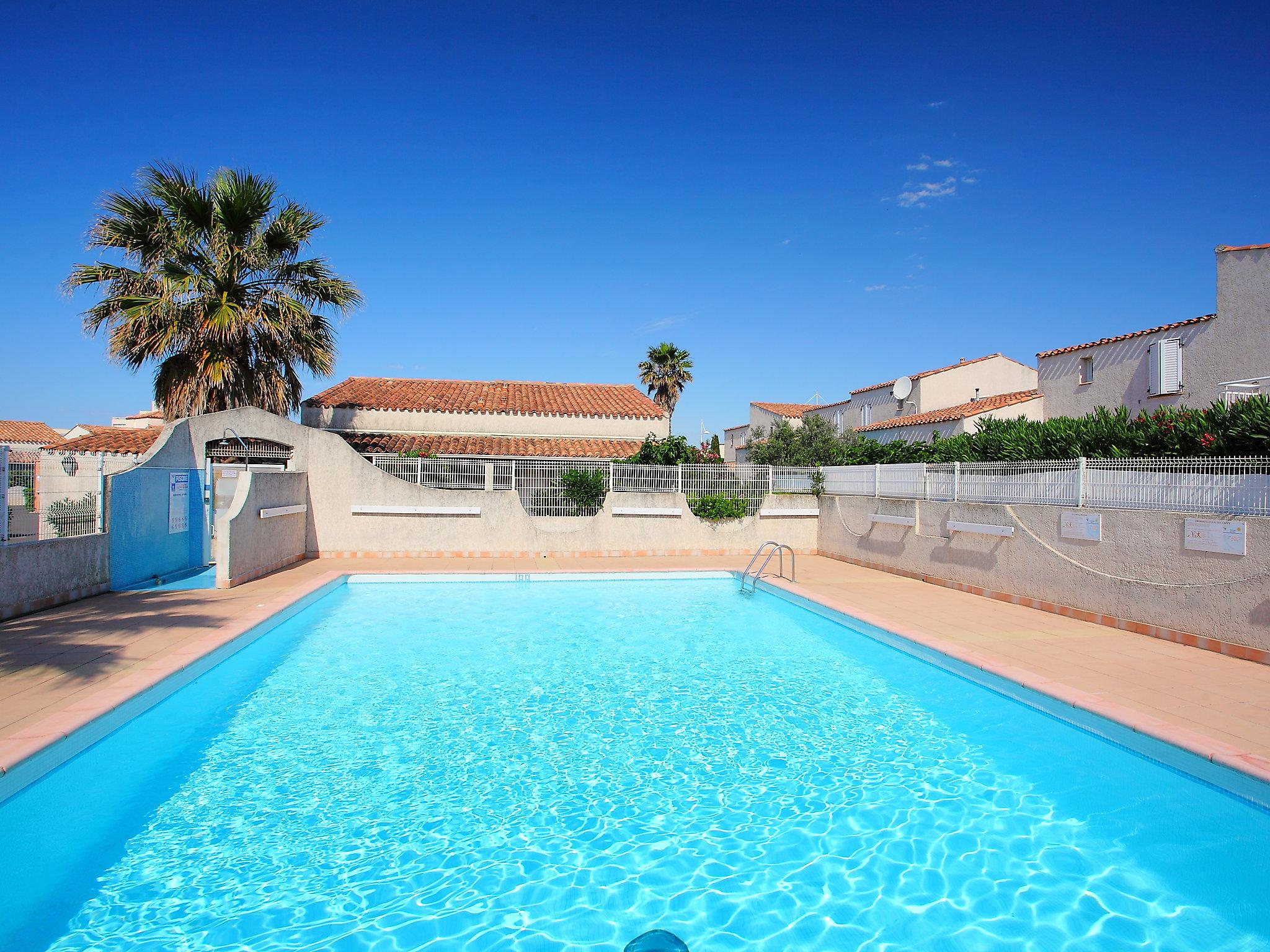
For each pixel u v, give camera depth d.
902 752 5.64
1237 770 4.52
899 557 13.79
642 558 16.27
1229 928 3.53
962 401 28.03
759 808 4.77
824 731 6.10
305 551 15.52
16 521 9.02
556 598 12.45
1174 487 8.36
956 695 6.99
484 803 4.83
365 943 3.43
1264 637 7.13
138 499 11.85
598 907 3.73
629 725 6.25
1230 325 16.50
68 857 4.12
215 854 4.17
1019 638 8.31
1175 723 5.34
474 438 23.52
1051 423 12.53
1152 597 8.44
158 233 16.05
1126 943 3.41
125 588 11.40
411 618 10.73
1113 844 4.29
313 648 8.86
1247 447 8.64
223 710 6.56
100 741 5.30
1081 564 9.49
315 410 22.83
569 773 5.29
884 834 4.43
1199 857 4.16
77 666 6.64
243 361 16.64
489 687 7.30
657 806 4.80
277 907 3.70
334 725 6.21
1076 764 5.40
